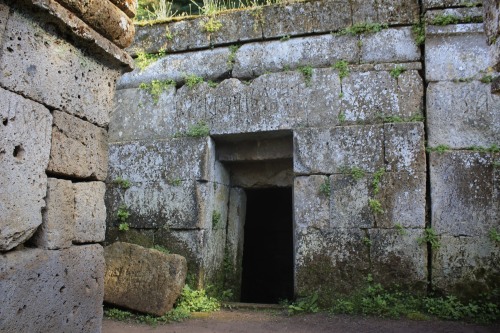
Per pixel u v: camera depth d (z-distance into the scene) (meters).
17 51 2.77
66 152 3.19
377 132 6.33
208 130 6.99
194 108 7.16
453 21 6.36
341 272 6.21
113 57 3.57
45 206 3.01
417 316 5.61
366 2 6.73
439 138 6.19
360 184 6.29
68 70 3.21
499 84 3.62
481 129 6.12
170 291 5.92
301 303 6.14
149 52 7.62
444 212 6.02
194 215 6.82
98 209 3.54
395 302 5.92
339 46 6.75
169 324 5.59
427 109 6.27
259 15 7.14
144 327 5.44
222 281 7.39
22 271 2.77
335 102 6.57
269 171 7.63
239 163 7.65
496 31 3.51
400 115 6.33
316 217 6.39
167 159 7.10
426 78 6.33
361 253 6.17
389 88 6.43
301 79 6.75
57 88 3.10
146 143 7.25
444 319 5.58
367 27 6.65
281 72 6.87
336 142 6.45
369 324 5.43
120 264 6.19
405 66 6.45
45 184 3.00
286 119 6.70
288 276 11.03
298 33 6.95
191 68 7.36
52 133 3.07
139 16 11.61
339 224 6.29
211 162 7.10
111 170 7.35
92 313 3.41
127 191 7.21
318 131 6.53
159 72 7.50
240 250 7.88
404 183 6.14
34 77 2.90
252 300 10.73
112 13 3.45
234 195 7.81
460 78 6.26
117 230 7.18
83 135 3.37
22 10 2.79
